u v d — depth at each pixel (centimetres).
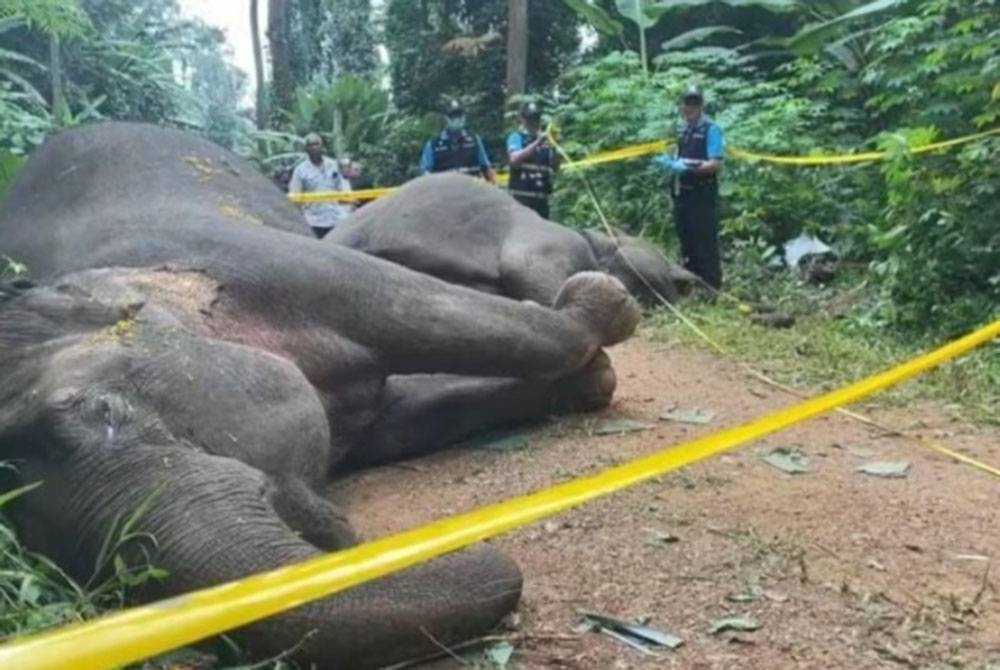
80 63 1997
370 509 520
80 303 440
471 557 365
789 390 738
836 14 1736
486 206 811
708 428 636
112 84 2042
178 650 343
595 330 627
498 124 2428
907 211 944
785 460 564
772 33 1958
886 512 489
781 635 367
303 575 248
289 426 418
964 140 938
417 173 2381
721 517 479
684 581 412
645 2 1770
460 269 775
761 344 880
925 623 377
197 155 661
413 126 2391
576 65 2280
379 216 804
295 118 2453
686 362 832
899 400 699
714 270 1139
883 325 947
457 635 348
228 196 635
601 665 347
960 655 354
